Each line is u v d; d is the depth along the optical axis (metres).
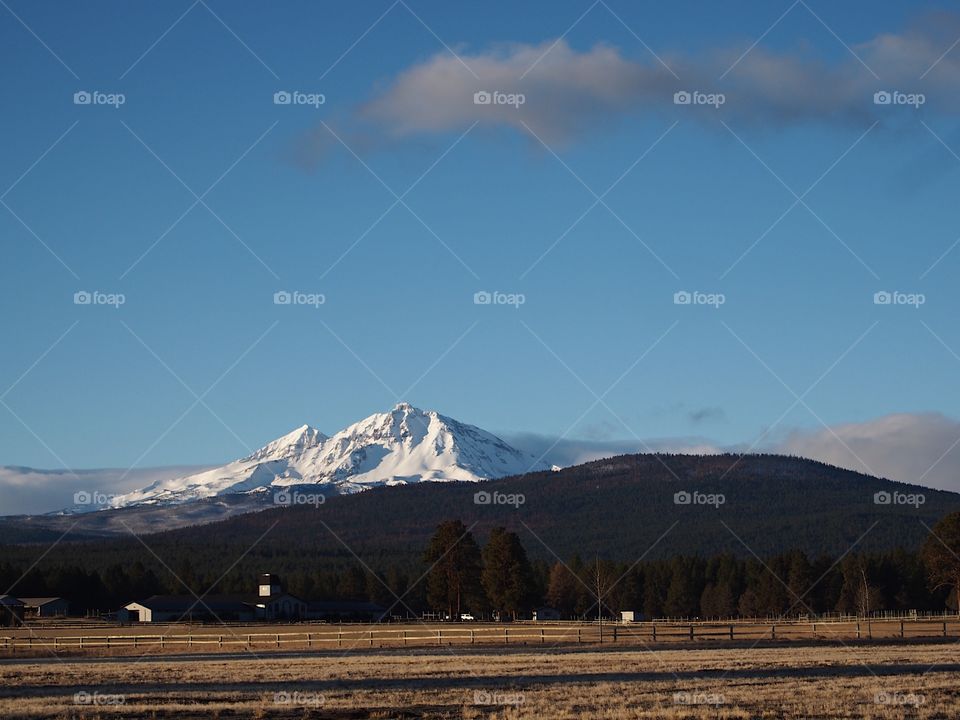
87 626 122.94
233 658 70.19
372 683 49.25
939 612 148.62
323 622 134.62
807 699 41.16
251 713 39.25
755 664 57.94
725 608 164.25
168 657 73.00
